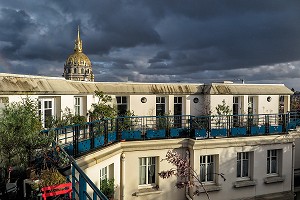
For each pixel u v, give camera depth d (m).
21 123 5.82
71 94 12.80
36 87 10.77
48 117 10.86
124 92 16.66
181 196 12.94
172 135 13.07
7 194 5.80
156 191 12.49
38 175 5.95
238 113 18.73
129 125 13.27
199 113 18.42
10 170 5.77
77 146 9.05
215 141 12.96
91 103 14.84
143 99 17.31
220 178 13.16
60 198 5.62
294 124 14.71
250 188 13.72
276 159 14.62
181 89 18.09
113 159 11.37
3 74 9.66
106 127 11.23
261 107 18.92
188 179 11.29
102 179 10.77
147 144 12.40
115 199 11.34
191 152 12.89
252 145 13.73
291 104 21.91
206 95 18.09
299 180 16.38
